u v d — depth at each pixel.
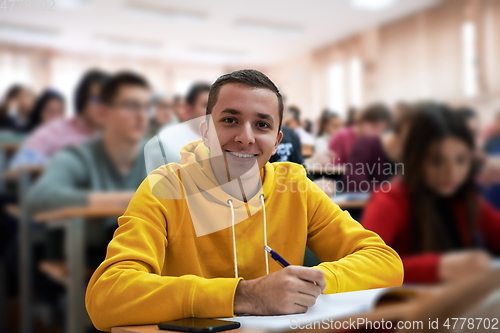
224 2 5.45
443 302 0.31
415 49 4.72
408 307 0.33
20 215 2.13
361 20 5.52
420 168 0.85
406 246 0.82
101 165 2.16
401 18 5.02
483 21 3.71
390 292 0.50
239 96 0.88
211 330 0.57
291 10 5.57
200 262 0.91
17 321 2.33
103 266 0.76
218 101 0.90
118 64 6.80
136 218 0.83
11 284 2.30
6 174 2.30
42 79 6.36
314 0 5.27
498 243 0.79
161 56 7.05
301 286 0.65
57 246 2.14
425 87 4.48
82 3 5.27
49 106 2.60
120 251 0.77
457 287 0.32
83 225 1.71
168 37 6.45
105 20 5.75
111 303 0.69
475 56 3.78
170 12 5.68
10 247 2.23
